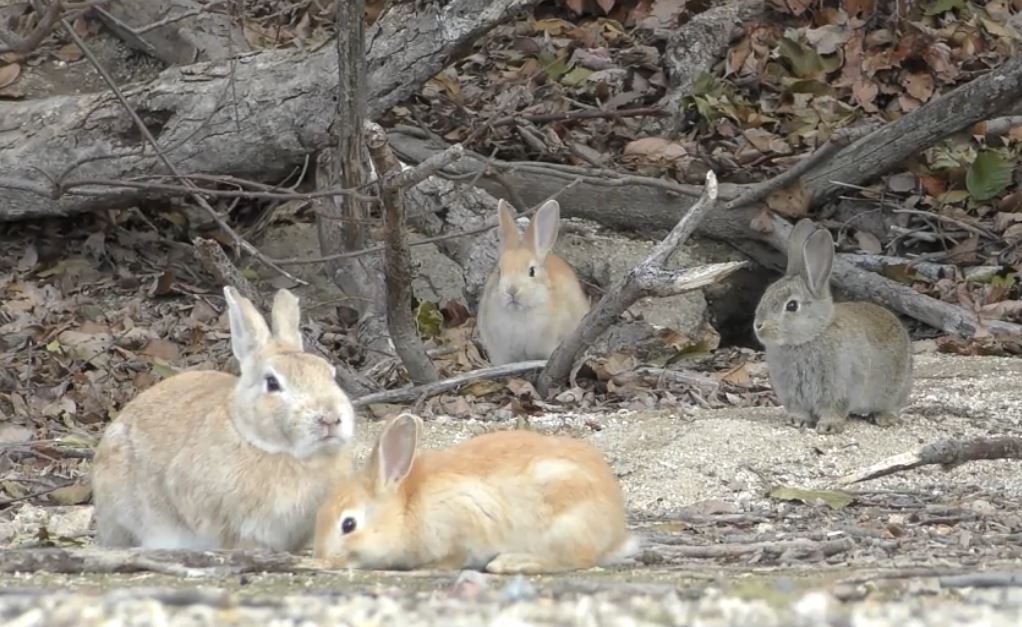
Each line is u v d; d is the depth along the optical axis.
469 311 15.84
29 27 18.30
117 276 16.16
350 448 8.33
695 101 17.80
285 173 15.80
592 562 7.53
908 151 16.22
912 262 16.31
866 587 6.46
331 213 15.02
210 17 17.91
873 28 19.03
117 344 14.23
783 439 11.23
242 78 15.29
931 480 10.30
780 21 19.41
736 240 16.58
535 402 12.70
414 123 17.30
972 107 15.77
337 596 6.28
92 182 14.69
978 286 15.94
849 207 17.09
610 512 7.62
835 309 11.76
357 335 14.67
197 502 7.81
